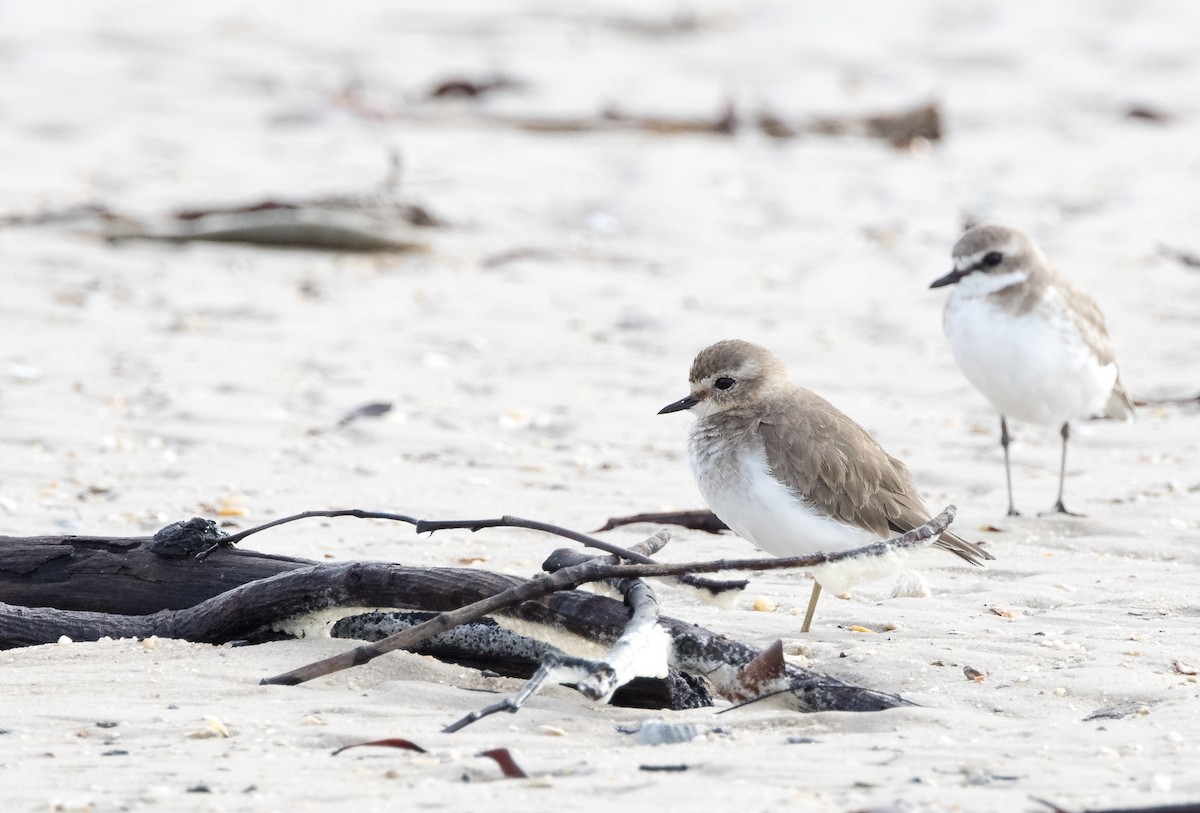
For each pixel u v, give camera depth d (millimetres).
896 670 6793
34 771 5336
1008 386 10945
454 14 36219
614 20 36250
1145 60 33281
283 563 7355
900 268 18344
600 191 22078
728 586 7051
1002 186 22844
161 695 6293
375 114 26609
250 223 18719
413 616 6992
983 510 10516
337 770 5352
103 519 9766
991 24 36438
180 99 26969
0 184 20750
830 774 5285
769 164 24141
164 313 15820
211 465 11195
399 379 13750
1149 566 9023
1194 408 13086
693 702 6438
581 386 13742
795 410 8430
